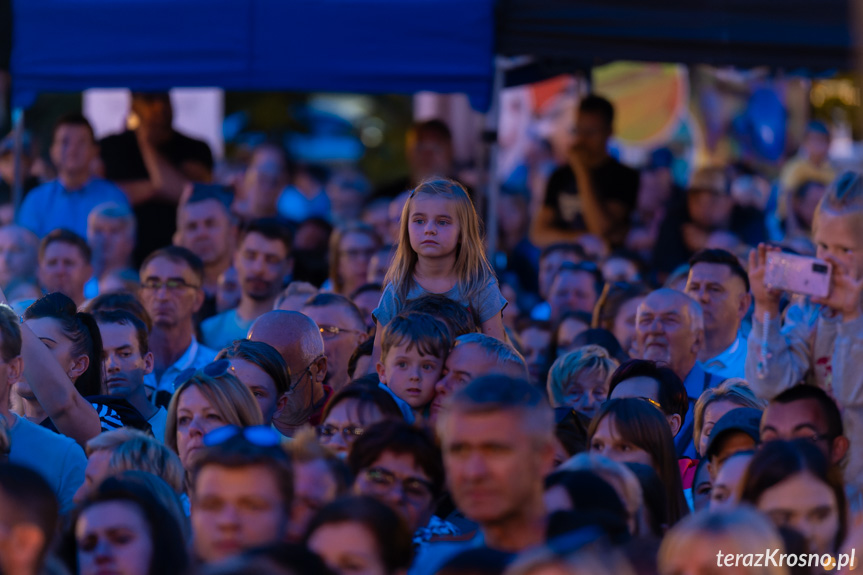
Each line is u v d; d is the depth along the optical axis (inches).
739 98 1311.5
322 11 773.9
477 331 469.7
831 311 396.2
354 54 772.6
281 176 1277.1
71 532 325.4
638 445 399.5
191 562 321.7
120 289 724.7
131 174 1009.5
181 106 1230.3
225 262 801.6
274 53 776.3
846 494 367.6
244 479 298.2
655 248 1041.5
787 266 390.0
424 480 350.0
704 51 772.6
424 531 352.5
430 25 767.1
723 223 1039.0
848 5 770.2
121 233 845.2
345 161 1898.4
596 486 315.9
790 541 299.4
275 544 257.0
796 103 1300.4
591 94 1080.2
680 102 1347.2
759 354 393.4
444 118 1494.8
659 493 369.1
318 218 974.4
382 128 1923.0
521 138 1494.8
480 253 487.5
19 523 298.7
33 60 797.9
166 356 642.8
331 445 392.8
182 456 406.9
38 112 1635.1
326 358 512.7
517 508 284.5
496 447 282.7
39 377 439.2
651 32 768.3
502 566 267.6
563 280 765.9
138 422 488.4
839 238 386.0
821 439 375.6
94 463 382.6
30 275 823.7
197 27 783.7
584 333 609.9
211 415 404.2
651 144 1364.4
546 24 765.3
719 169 1108.5
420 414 432.1
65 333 491.5
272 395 451.5
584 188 1070.4
